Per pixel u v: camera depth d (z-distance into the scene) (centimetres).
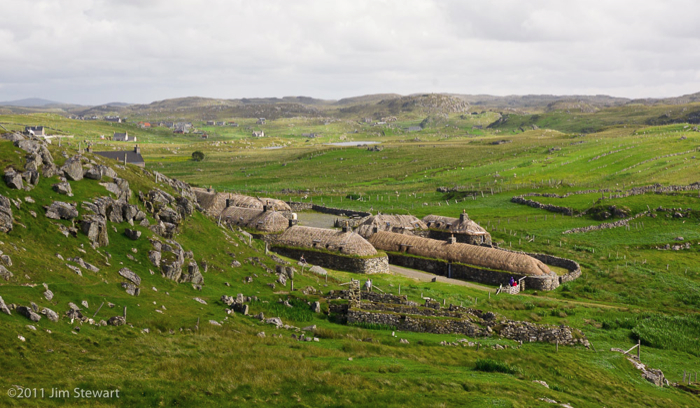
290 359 4822
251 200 16362
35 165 6341
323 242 11800
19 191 5900
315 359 4969
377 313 6906
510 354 6000
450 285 10219
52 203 6053
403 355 5531
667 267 12150
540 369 5700
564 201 18862
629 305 9931
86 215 6262
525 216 17812
